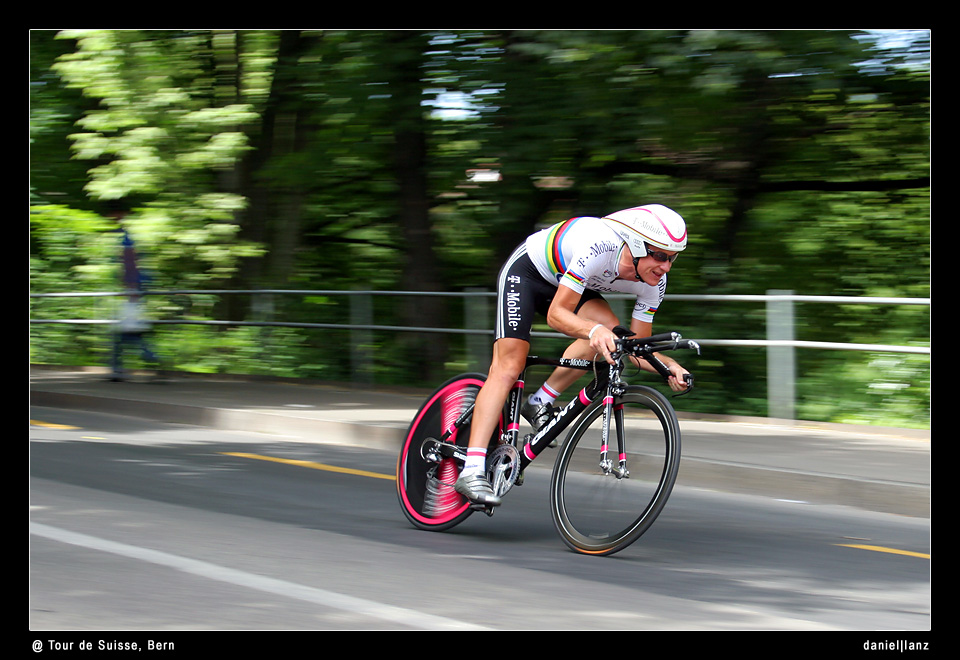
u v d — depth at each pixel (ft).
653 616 12.44
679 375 14.84
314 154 38.60
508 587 13.60
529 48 30.01
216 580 13.62
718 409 30.66
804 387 30.17
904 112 34.42
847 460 21.20
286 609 12.46
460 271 39.29
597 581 13.97
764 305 30.96
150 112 41.16
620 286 16.01
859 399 29.78
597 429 15.67
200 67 42.09
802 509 19.03
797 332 35.12
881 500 18.81
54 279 49.65
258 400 31.12
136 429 28.17
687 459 21.38
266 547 15.49
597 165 33.81
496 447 16.58
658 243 15.15
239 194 44.01
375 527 17.16
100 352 41.39
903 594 13.60
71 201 49.93
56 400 33.12
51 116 46.57
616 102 30.86
